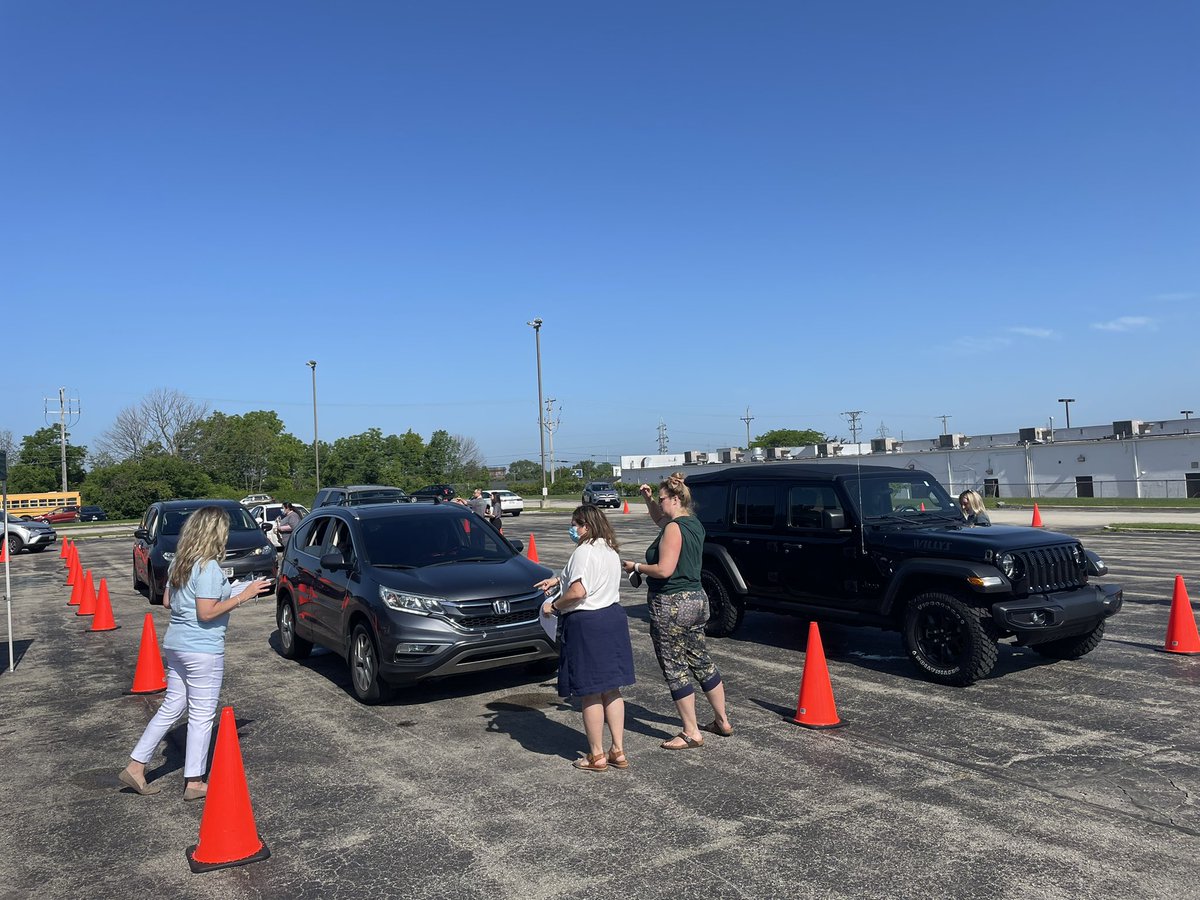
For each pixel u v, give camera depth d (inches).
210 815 180.5
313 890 167.0
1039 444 1871.3
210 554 218.2
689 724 243.6
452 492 1560.0
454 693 315.3
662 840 183.8
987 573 290.7
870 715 271.1
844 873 166.4
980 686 302.4
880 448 2287.2
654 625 244.1
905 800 202.1
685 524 242.7
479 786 220.1
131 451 3238.2
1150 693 288.8
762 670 335.3
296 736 269.0
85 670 388.8
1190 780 210.8
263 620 505.4
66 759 257.8
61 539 1569.9
